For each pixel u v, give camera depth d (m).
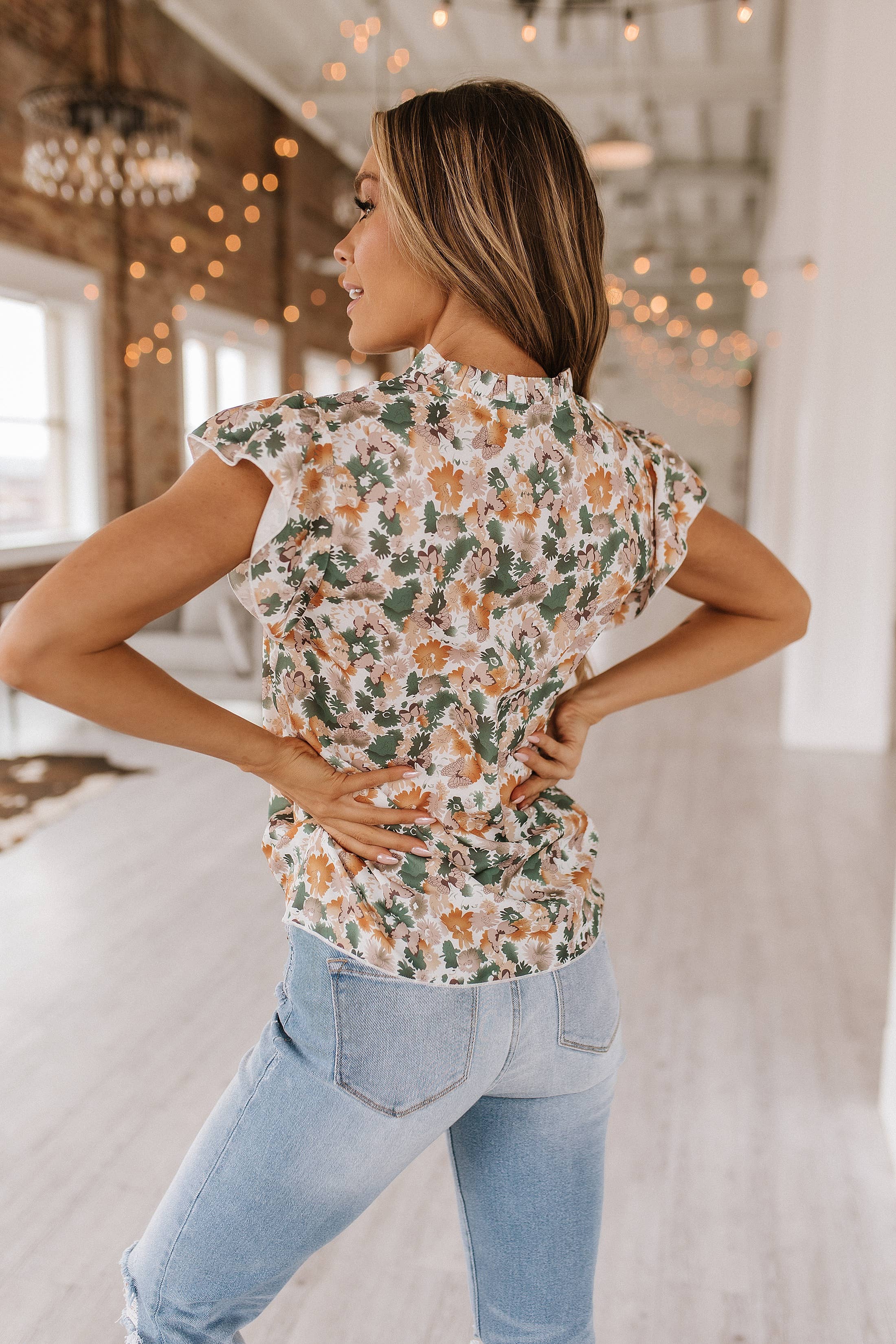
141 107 5.38
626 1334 1.56
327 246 11.62
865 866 3.42
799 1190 1.87
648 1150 1.97
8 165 6.25
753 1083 2.20
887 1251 1.73
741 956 2.77
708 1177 1.90
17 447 6.89
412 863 0.84
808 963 2.74
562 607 0.87
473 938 0.84
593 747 4.87
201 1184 0.87
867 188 4.58
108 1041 2.32
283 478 0.72
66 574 0.69
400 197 0.82
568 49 8.45
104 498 7.48
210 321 8.99
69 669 0.70
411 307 0.88
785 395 9.28
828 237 4.64
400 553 0.76
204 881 3.20
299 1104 0.83
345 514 0.75
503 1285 1.00
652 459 0.94
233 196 9.33
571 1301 1.00
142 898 3.07
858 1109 2.11
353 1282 1.66
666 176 12.05
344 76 9.23
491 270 0.81
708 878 3.29
